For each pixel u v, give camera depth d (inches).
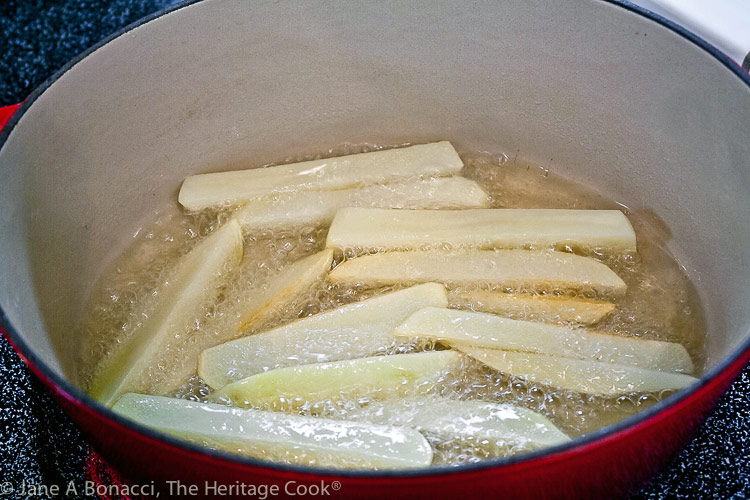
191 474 21.3
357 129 40.1
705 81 31.2
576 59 34.8
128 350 31.2
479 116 38.8
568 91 36.1
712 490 28.6
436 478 18.9
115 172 35.4
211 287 33.0
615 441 20.0
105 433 21.7
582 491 22.5
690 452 29.5
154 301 33.1
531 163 39.6
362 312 30.5
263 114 38.2
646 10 31.7
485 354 29.4
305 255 34.8
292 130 39.4
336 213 34.7
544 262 32.5
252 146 39.2
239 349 30.0
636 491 26.0
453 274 32.1
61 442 31.0
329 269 33.2
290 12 34.5
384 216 34.0
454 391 29.4
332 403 28.1
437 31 35.6
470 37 35.6
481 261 32.5
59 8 49.3
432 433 27.0
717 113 31.5
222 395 28.3
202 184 37.0
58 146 31.8
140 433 20.2
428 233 33.3
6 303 25.7
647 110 34.4
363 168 36.7
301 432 25.8
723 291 33.0
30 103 29.7
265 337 30.1
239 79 36.4
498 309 31.3
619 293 32.7
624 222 34.2
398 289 32.5
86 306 34.4
